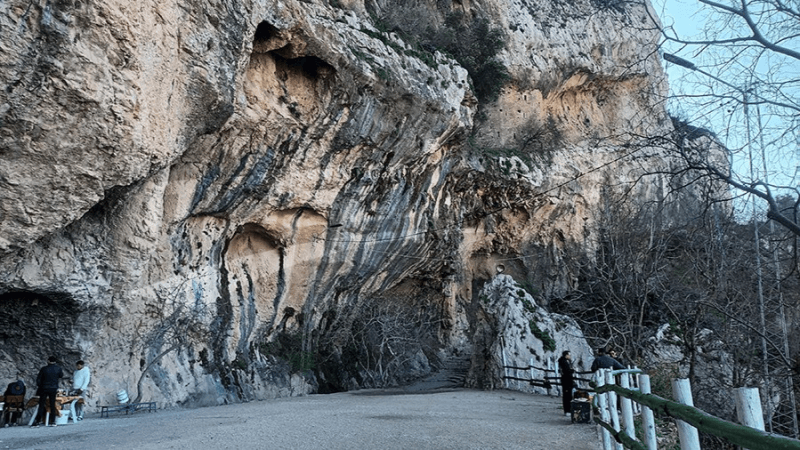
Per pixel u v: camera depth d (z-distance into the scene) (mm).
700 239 12133
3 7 8828
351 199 21109
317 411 12242
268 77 16812
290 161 18297
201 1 12719
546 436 8445
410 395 18391
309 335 22828
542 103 31953
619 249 18156
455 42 27328
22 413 11836
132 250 13742
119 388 14125
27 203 10672
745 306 10969
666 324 18891
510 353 20078
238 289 19344
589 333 23266
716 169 6301
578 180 30266
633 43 34781
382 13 22750
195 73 13133
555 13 32906
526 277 30750
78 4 9586
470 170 25812
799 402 11000
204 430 8914
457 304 30328
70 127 10383
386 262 24578
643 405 3869
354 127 19078
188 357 16969
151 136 12047
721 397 13289
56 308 12789
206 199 16703
